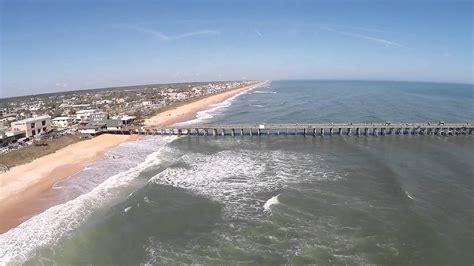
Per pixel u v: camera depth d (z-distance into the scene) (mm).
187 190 41156
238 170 48562
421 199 37031
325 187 40844
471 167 48469
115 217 34312
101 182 44750
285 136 75625
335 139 71062
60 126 87500
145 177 46625
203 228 31922
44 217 34625
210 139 74250
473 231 30297
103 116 92000
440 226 31109
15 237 30938
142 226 32656
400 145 64000
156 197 39188
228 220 33219
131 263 27000
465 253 27109
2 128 72875
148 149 64562
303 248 27969
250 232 30797
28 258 27859
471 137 71375
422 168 48062
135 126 84750
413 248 27750
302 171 47438
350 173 46094
